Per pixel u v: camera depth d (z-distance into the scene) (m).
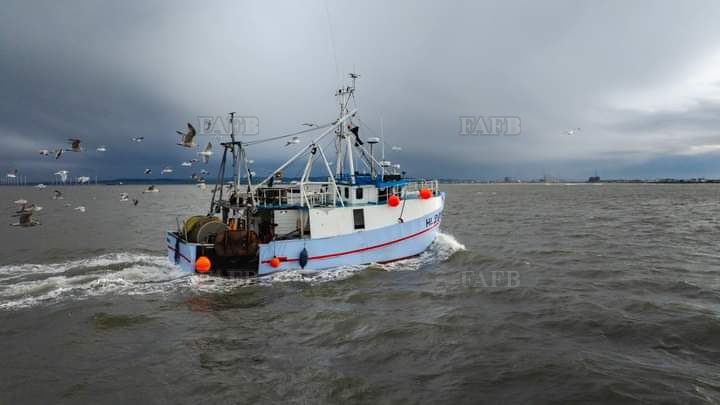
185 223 21.50
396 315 14.25
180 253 20.41
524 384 9.57
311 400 8.96
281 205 20.06
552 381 9.68
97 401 9.00
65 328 13.18
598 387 9.36
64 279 19.05
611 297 16.08
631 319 13.55
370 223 20.64
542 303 15.41
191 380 9.85
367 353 11.27
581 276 19.48
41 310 14.82
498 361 10.70
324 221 19.72
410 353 11.23
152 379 9.93
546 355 11.00
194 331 12.96
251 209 19.25
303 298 16.20
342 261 19.83
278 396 9.12
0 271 21.33
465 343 11.85
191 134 21.77
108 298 16.14
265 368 10.45
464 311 14.55
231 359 10.97
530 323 13.42
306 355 11.20
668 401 8.86
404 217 21.69
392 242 21.14
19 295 16.59
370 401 8.92
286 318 14.06
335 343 11.95
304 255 19.02
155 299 16.08
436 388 9.43
